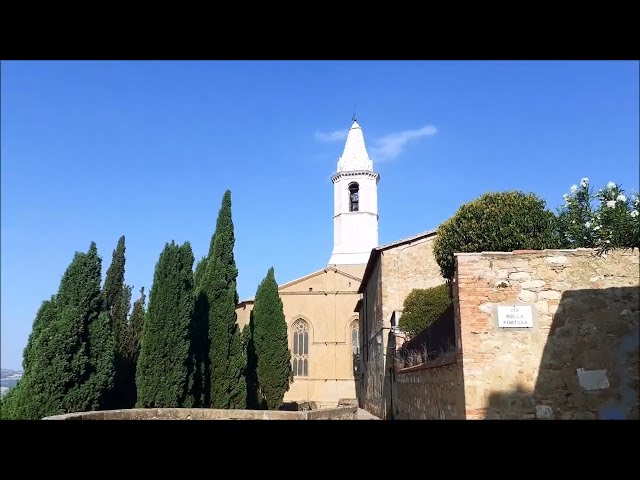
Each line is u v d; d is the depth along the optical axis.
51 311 16.84
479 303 9.52
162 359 19.44
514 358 9.23
